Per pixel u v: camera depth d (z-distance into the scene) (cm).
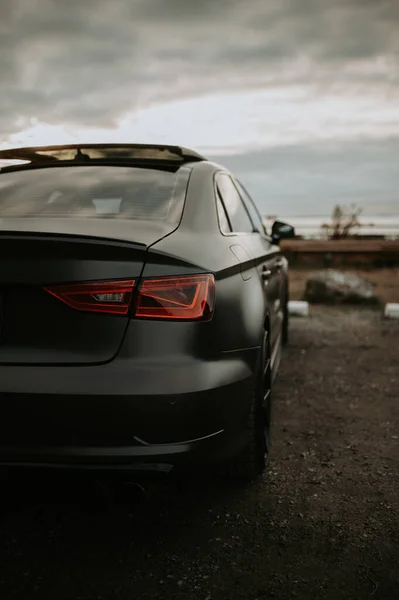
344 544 235
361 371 520
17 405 205
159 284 212
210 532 244
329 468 310
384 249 1166
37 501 268
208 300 221
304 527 248
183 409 211
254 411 266
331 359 566
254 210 414
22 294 210
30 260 207
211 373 220
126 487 222
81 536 240
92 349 209
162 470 212
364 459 322
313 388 465
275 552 229
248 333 252
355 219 1302
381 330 721
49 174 290
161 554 227
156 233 229
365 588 205
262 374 277
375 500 273
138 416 207
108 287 208
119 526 248
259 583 208
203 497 275
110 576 212
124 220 240
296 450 335
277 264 421
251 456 277
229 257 252
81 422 206
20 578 210
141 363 209
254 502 271
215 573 215
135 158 308
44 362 208
